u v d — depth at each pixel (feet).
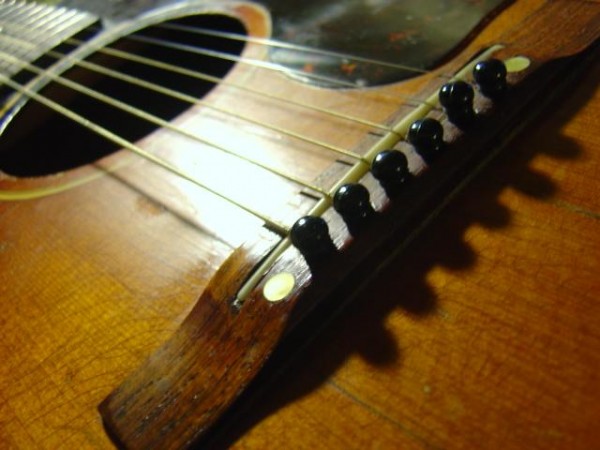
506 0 0.64
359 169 0.45
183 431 0.35
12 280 0.52
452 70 0.58
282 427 0.35
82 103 0.94
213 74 1.01
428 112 0.48
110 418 0.38
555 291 0.35
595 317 0.33
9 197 0.63
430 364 0.34
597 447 0.29
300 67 0.68
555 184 0.41
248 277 0.39
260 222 0.48
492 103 0.45
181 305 0.44
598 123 0.44
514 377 0.32
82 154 0.91
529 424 0.31
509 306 0.35
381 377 0.35
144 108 0.98
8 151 0.86
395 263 0.39
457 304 0.36
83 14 1.06
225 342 0.37
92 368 0.42
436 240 0.40
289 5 0.84
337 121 0.57
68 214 0.58
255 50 0.76
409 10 0.69
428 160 0.42
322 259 0.38
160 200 0.55
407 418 0.33
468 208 0.41
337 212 0.40
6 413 0.42
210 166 0.57
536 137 0.45
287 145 0.56
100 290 0.48
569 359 0.32
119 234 0.53
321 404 0.35
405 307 0.37
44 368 0.44
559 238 0.38
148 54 1.02
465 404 0.32
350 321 0.37
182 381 0.37
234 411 0.35
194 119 0.66
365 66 0.64
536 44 0.51
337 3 0.78
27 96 0.85
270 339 0.36
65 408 0.41
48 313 0.48
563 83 0.48
